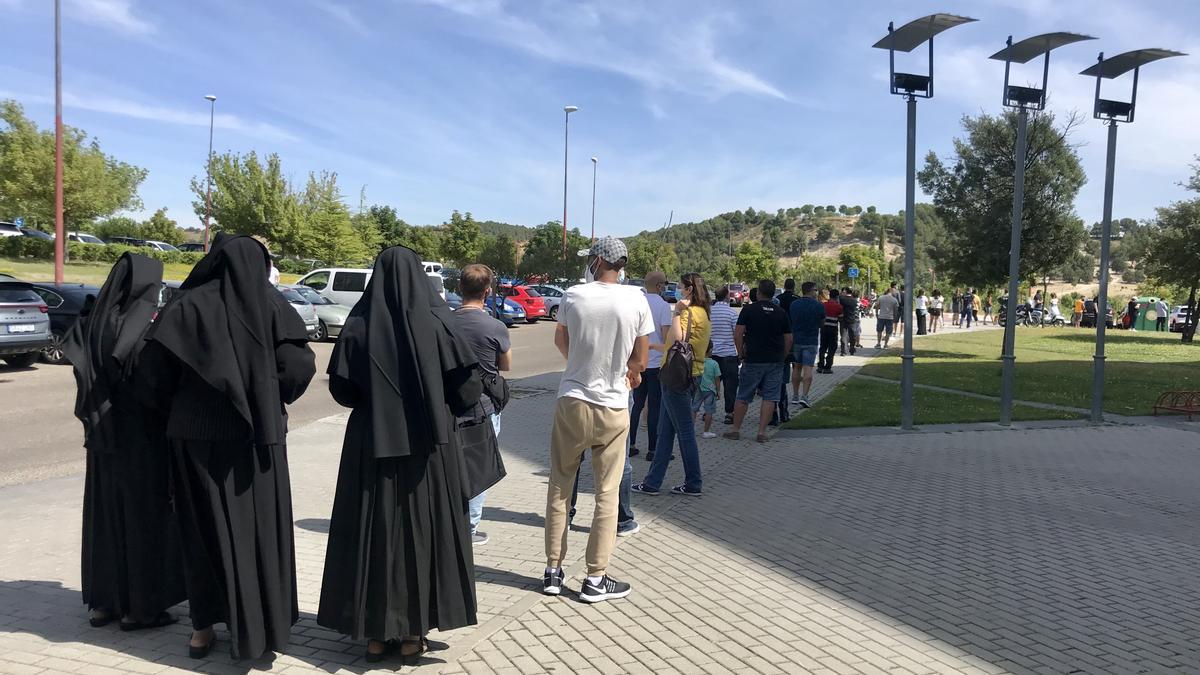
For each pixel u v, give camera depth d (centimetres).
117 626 405
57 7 2567
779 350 952
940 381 1664
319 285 2462
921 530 623
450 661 379
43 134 3750
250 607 344
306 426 1008
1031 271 2203
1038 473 834
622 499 590
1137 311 4069
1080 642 425
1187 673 392
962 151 2220
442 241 5456
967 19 969
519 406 1220
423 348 351
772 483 765
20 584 459
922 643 419
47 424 971
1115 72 1163
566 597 467
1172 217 2844
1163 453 950
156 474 384
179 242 7950
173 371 342
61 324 1567
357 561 356
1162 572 540
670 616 445
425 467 362
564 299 465
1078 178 2145
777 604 467
